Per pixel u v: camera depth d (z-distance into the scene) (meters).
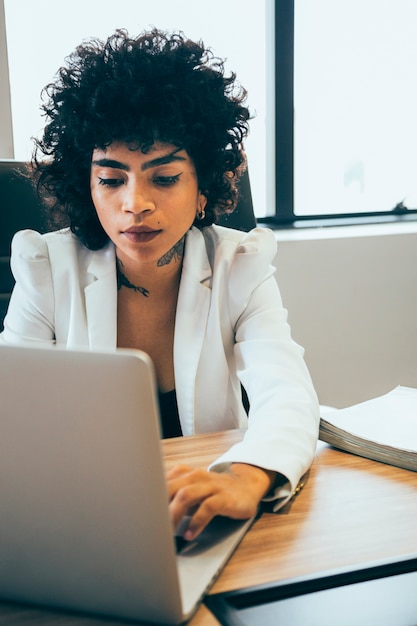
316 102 2.80
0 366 0.59
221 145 1.14
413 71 2.89
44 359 0.59
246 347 1.15
